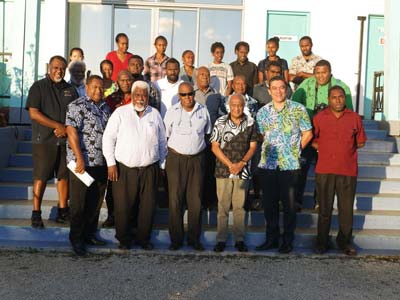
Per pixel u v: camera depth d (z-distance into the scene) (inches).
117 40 323.9
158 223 262.1
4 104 374.6
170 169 234.1
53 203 267.4
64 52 412.8
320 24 413.4
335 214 263.9
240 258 227.6
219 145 233.9
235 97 229.1
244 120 232.4
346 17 413.4
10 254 224.2
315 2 411.8
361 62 408.2
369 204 278.1
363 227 263.3
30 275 199.6
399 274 211.9
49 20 409.7
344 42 414.3
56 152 241.4
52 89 238.7
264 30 414.6
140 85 223.3
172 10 421.7
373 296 187.3
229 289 190.9
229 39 423.5
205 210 261.0
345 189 232.2
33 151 241.3
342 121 231.1
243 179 233.8
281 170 231.0
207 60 425.1
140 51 424.8
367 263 225.0
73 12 418.6
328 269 216.1
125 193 227.6
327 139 232.2
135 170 226.7
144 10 421.7
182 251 233.5
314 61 308.7
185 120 232.7
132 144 223.1
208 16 422.0
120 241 232.8
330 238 246.2
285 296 185.5
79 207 223.9
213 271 209.9
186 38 423.8
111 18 420.5
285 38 417.1
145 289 188.9
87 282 194.1
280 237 252.7
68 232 243.0
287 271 212.2
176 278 200.8
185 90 229.9
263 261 224.4
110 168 223.6
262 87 273.1
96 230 240.4
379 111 379.2
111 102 248.1
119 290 187.2
